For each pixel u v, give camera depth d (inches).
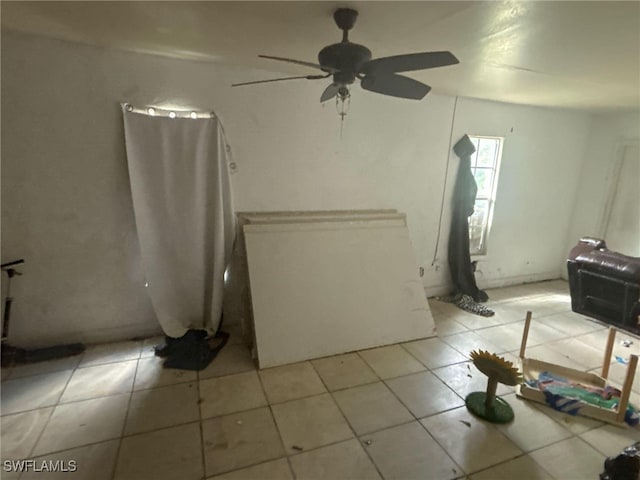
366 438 79.8
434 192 155.4
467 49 89.4
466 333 131.5
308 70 115.3
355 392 95.6
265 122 119.0
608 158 178.1
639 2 62.3
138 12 73.5
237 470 71.0
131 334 118.6
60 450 74.2
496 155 167.6
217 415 85.7
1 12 76.4
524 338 108.3
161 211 110.6
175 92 107.3
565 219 195.6
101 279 111.9
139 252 114.4
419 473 71.3
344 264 123.6
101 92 101.0
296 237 120.0
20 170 98.2
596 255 136.9
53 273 106.4
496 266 183.0
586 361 115.4
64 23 82.0
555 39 81.0
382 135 138.3
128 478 68.6
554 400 90.3
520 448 78.1
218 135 112.1
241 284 120.6
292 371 104.2
